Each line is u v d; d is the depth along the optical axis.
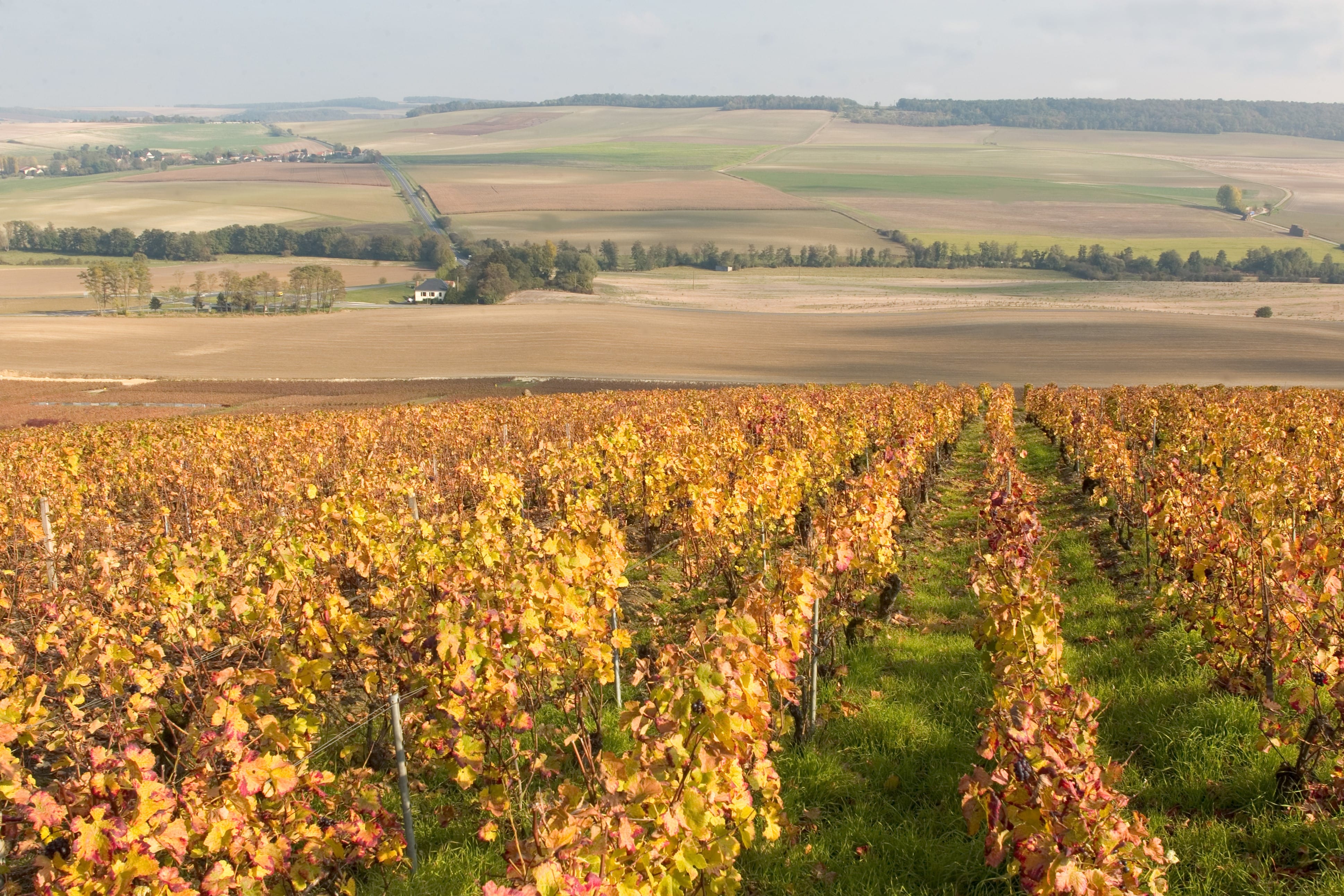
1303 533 9.24
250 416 40.12
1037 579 6.83
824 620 8.27
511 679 5.56
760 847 5.43
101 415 45.00
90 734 5.53
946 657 8.48
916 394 32.22
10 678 5.89
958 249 178.12
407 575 7.74
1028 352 76.06
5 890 4.49
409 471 13.23
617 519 12.79
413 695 6.52
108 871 3.57
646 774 3.81
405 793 5.31
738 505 9.70
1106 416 23.53
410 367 72.06
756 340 85.12
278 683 6.78
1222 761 6.00
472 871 5.14
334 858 4.81
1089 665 8.05
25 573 10.32
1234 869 4.90
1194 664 7.61
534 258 138.75
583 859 3.37
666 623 9.76
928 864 5.22
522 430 19.83
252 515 12.23
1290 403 23.27
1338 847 4.89
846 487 12.69
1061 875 3.76
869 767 6.45
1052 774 4.20
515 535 8.55
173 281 150.38
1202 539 7.80
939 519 15.31
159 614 7.59
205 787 4.32
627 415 20.89
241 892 4.20
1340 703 5.11
